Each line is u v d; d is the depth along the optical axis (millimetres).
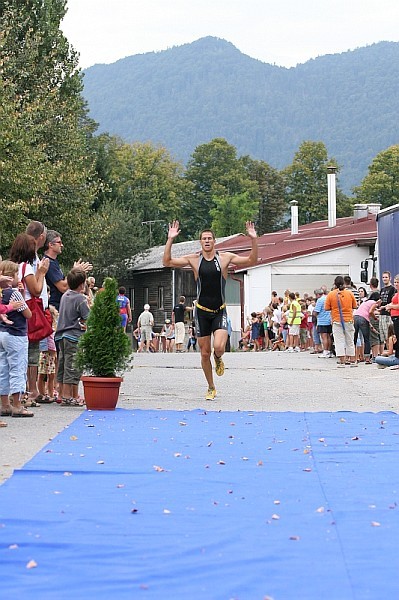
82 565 5590
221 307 14812
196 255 14797
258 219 123062
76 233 43312
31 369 13641
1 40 36281
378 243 28312
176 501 7266
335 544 6012
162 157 117500
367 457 9258
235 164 121562
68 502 7203
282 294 48688
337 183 122438
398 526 6488
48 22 45875
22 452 9531
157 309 64625
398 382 19141
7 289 12031
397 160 113125
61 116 44125
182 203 116750
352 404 14719
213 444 10094
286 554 5785
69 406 13719
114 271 65500
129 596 5047
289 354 33031
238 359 29625
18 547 5953
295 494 7523
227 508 7035
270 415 12797
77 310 13734
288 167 123438
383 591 5086
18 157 34156
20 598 5008
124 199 104750
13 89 35719
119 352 13305
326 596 5008
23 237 13195
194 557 5742
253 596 5031
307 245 52688
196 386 18125
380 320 25109
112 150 112312
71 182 42250
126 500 7285
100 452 9500
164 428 11336
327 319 30312
